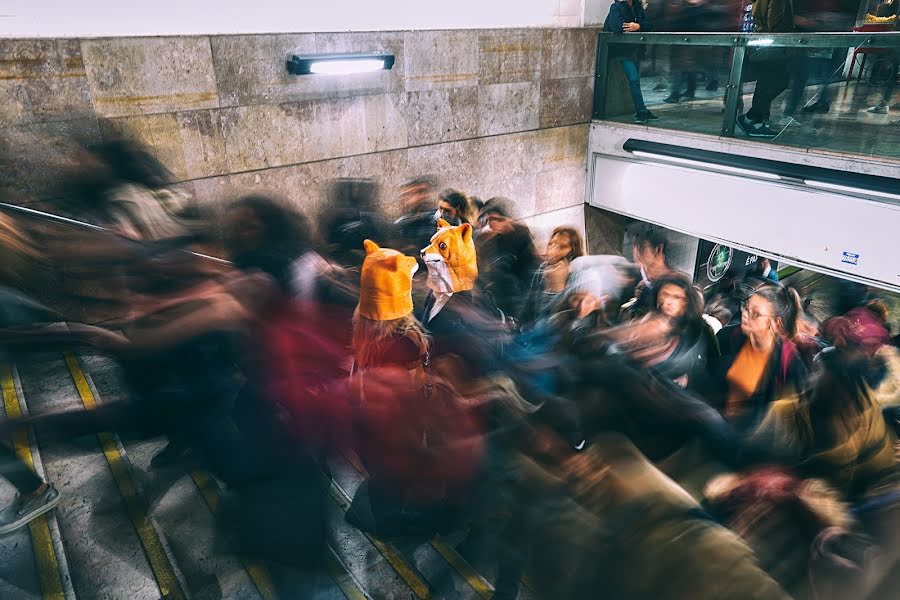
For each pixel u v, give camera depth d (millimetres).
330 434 2693
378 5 5980
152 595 2525
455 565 2764
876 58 5672
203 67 5211
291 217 2955
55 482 2992
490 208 4047
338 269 2963
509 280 3793
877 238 5781
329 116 6031
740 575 2006
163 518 2836
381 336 2484
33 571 2557
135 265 3176
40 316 3715
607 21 7523
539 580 2322
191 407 2791
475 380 2668
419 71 6457
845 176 5793
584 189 8625
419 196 5031
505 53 7039
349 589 2648
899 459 2393
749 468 2363
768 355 2564
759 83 6316
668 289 2701
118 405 3100
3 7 4309
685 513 2199
